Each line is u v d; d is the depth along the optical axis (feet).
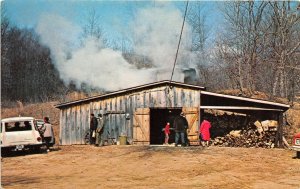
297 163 55.42
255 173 48.80
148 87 82.64
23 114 137.28
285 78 120.26
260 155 62.95
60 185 43.21
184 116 80.43
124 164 57.00
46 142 72.08
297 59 123.24
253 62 132.16
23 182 45.50
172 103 81.51
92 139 83.56
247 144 78.23
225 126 82.99
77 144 84.99
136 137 82.23
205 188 40.88
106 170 52.70
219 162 56.80
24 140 66.95
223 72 151.23
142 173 49.90
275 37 127.75
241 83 128.26
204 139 76.79
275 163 55.67
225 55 142.31
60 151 73.41
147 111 82.12
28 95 194.49
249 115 83.92
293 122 100.63
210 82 153.28
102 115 84.02
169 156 63.00
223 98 85.71
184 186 41.86
